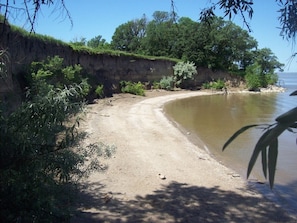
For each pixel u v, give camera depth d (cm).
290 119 120
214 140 1669
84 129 1617
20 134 442
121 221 646
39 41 2045
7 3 404
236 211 736
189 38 6006
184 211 718
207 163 1161
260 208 762
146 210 711
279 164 1173
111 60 3772
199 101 4028
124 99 3462
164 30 6138
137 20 7812
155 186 874
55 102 450
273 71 6606
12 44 1506
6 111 495
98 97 3114
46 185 474
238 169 1115
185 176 984
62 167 473
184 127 2091
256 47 6812
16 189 423
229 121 2430
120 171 979
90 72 3256
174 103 3672
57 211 473
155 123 2058
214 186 905
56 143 499
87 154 598
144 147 1349
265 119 2538
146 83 4709
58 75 1984
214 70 6419
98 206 709
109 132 1625
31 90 523
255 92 5944
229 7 404
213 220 681
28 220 430
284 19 266
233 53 6662
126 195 791
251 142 1580
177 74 5453
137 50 7150
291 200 827
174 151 1314
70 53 2759
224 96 4931
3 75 581
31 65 1723
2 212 427
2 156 438
